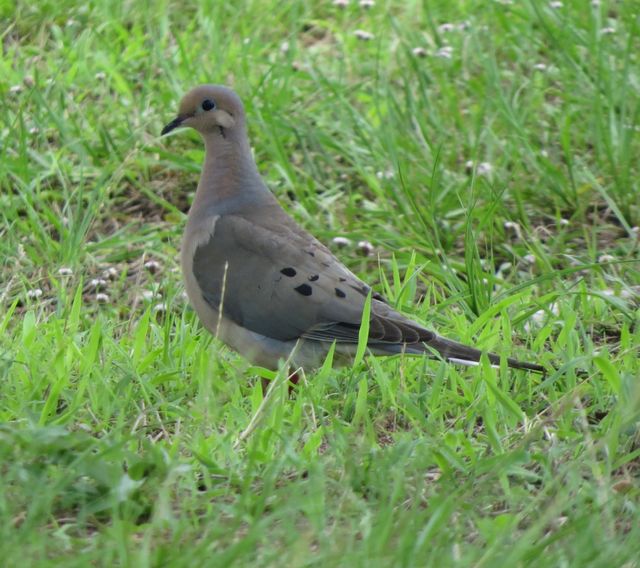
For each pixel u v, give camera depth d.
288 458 9.95
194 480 9.89
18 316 14.09
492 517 9.62
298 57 19.72
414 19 20.64
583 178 16.70
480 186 16.11
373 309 12.05
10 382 11.59
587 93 17.98
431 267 14.50
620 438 10.62
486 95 17.69
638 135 17.11
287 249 12.29
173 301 13.98
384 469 9.73
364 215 16.14
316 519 8.96
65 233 15.54
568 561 8.57
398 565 8.30
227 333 12.44
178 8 20.91
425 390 11.77
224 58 19.09
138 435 9.96
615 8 20.67
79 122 17.72
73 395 11.41
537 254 14.86
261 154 17.38
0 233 15.64
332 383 11.87
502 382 11.60
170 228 16.19
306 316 12.02
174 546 8.45
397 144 17.03
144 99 17.84
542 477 9.95
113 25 19.97
